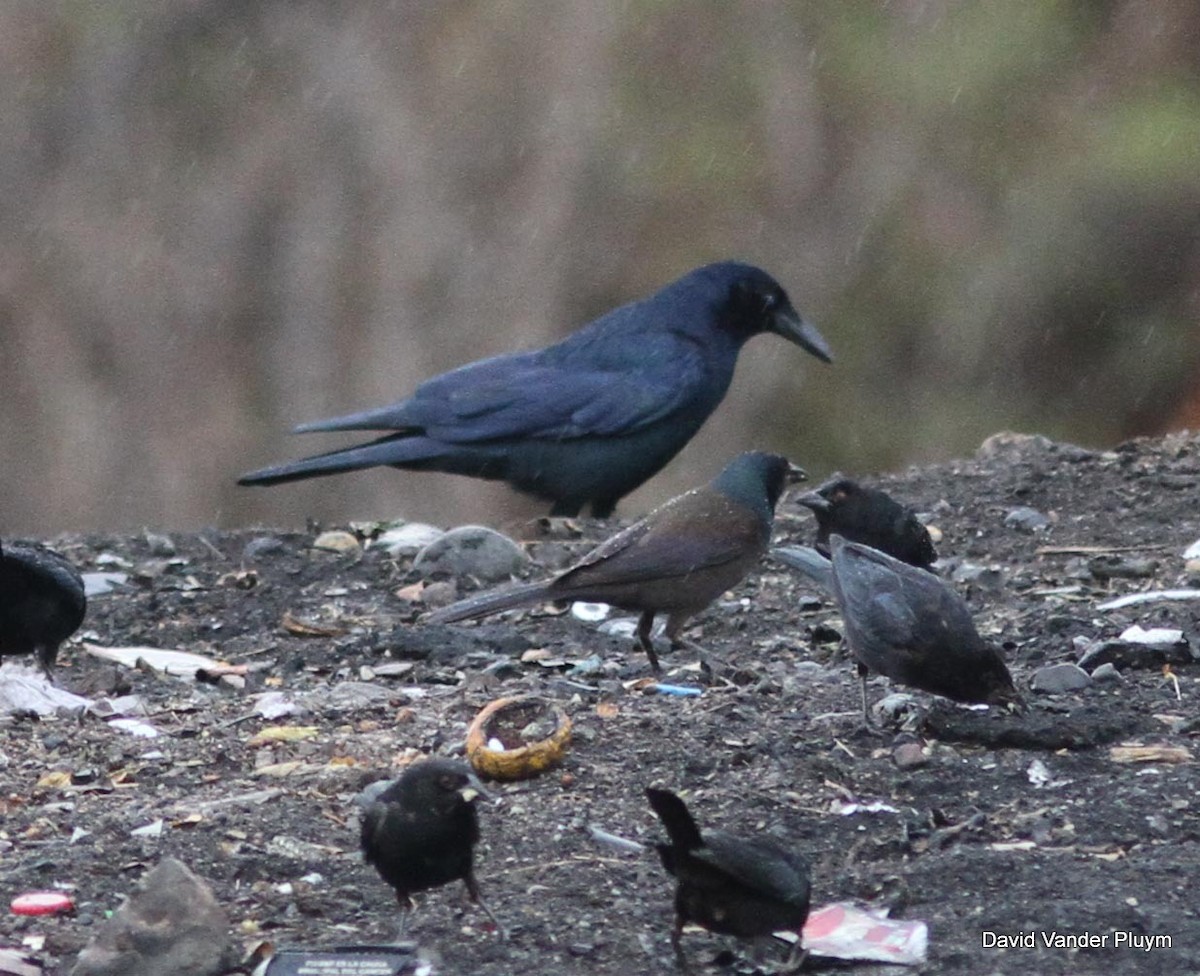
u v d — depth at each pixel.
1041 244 26.02
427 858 6.88
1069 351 26.02
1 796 8.53
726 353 15.15
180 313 27.59
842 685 9.86
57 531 26.80
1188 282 25.89
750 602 11.84
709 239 26.86
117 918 6.82
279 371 27.42
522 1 27.97
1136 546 12.65
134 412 27.28
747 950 6.96
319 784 8.61
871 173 26.70
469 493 24.83
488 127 27.77
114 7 28.67
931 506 13.83
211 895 6.93
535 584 9.88
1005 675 8.73
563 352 15.02
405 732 9.30
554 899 7.41
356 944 7.00
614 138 27.41
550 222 27.23
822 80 27.11
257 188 28.06
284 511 26.25
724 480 9.92
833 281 26.31
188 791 8.62
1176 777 8.45
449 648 10.84
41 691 9.88
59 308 27.59
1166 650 10.00
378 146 27.94
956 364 25.75
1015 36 27.00
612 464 14.85
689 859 6.59
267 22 28.66
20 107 28.31
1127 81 27.11
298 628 11.53
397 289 27.45
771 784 8.50
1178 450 14.87
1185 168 25.84
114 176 28.25
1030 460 14.80
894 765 8.65
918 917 7.22
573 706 9.55
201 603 12.27
